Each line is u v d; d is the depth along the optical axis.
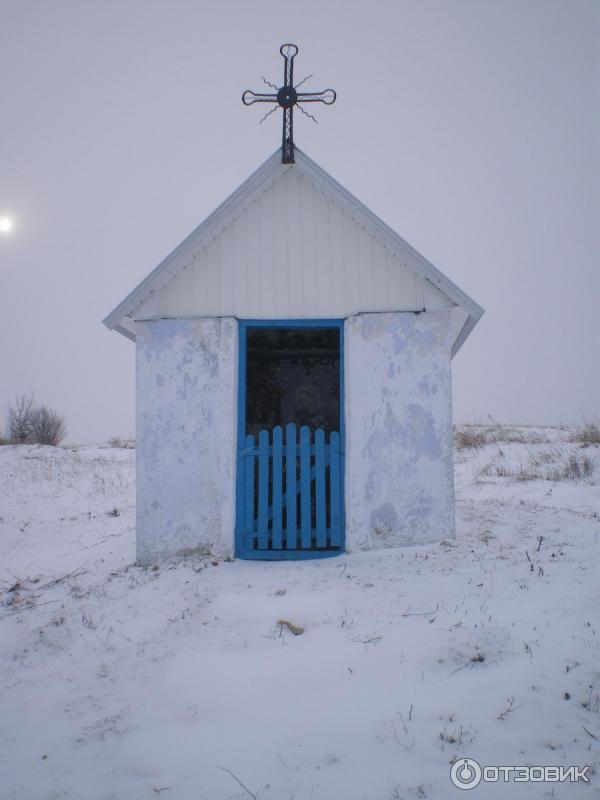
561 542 6.97
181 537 6.95
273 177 7.35
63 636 5.05
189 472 7.02
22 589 7.29
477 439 19.31
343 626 4.69
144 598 5.67
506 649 4.15
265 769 3.16
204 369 7.16
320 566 6.42
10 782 3.20
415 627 4.55
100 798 3.04
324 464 7.11
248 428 10.85
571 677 3.76
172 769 3.22
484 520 8.43
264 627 4.81
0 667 4.62
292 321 7.25
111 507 12.68
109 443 23.83
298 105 7.24
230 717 3.64
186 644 4.62
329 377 11.03
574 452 16.19
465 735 3.31
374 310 7.18
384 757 3.18
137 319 7.30
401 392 7.04
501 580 5.51
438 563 6.16
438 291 7.16
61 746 3.50
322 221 7.38
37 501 13.08
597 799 2.82
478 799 2.85
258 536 6.96
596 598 4.86
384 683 3.86
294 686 3.91
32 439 21.61
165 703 3.85
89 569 7.68
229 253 7.36
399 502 6.90
